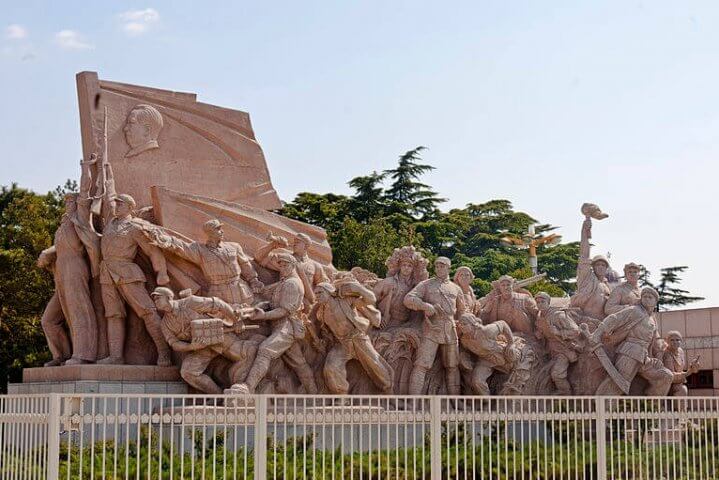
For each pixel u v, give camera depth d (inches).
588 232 682.8
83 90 577.9
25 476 386.9
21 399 401.4
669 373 627.8
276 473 418.3
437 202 1569.9
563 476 496.1
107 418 385.7
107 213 546.0
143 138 582.6
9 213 1139.9
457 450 454.0
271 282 572.4
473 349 596.1
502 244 1601.9
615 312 640.4
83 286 544.4
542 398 491.2
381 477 448.1
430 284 596.7
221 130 612.1
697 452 560.1
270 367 538.3
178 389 530.0
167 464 428.8
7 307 1063.0
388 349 581.9
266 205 620.4
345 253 1309.1
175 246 538.3
